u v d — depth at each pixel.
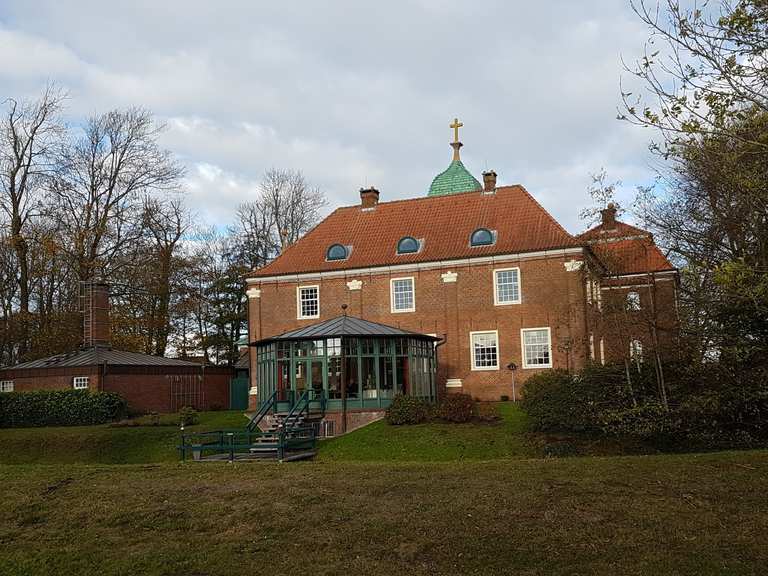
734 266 12.45
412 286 39.25
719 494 13.72
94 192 46.47
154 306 51.72
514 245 37.66
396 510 13.95
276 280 41.97
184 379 41.50
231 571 11.62
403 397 30.53
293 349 32.41
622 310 24.88
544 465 17.05
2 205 43.91
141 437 30.80
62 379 37.69
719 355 21.17
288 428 28.38
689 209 24.73
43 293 49.66
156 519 14.35
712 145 13.00
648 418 22.55
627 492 14.17
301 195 61.28
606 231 26.38
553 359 36.06
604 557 11.30
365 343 31.95
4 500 16.05
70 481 17.67
